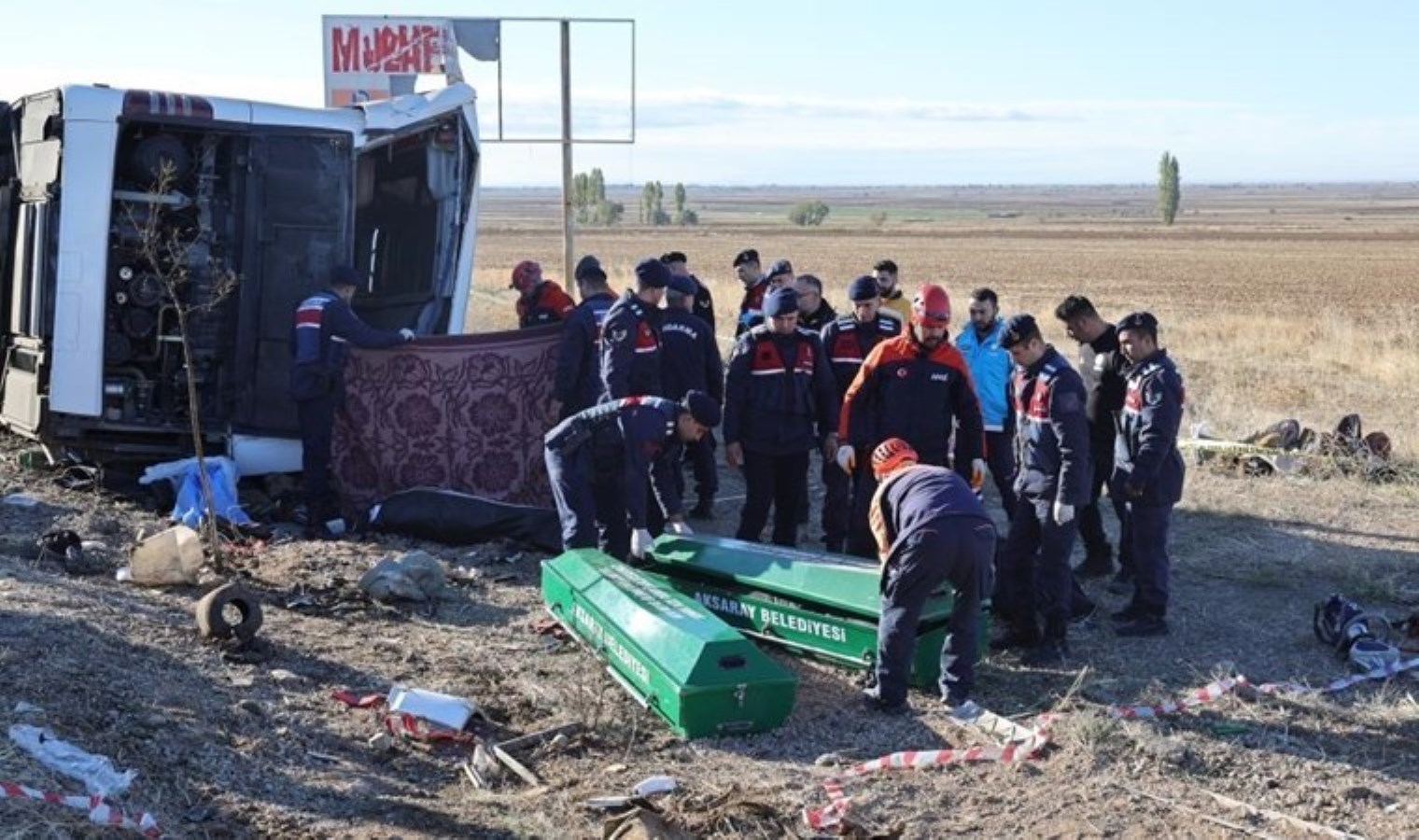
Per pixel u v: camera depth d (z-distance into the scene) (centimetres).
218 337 1084
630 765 655
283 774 604
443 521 1030
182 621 783
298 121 1077
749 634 830
